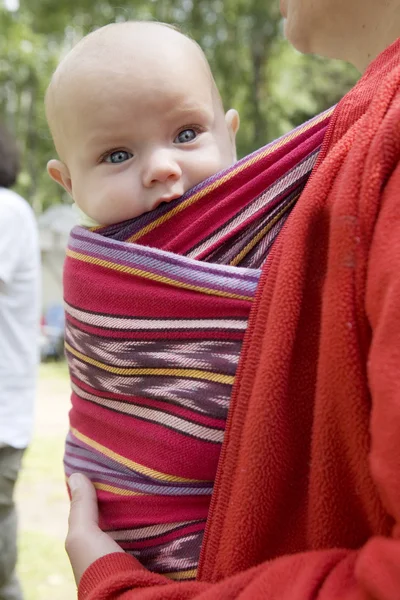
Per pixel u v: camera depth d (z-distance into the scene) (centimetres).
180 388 85
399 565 53
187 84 99
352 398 65
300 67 1452
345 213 67
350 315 65
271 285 77
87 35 105
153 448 87
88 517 91
